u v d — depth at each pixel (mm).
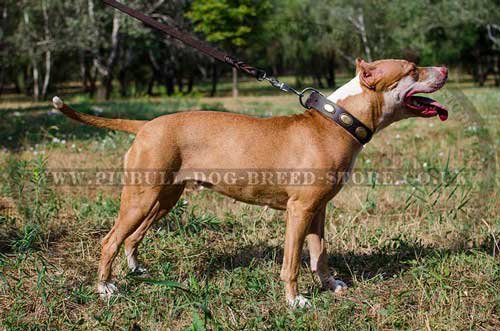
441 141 10422
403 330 3951
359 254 5398
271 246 5469
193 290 4312
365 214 6621
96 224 5926
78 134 11641
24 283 4605
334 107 4297
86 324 4008
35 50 28562
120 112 16875
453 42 33281
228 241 5668
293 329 3855
